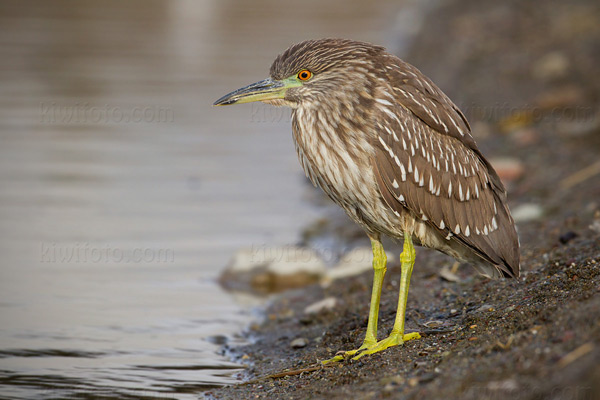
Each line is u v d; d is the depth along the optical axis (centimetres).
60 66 2564
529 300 855
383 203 880
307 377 837
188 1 3947
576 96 1900
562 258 1000
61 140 1923
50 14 3466
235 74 2484
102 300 1158
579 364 620
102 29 3200
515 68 2297
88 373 926
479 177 917
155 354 990
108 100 2220
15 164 1745
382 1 4153
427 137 875
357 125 859
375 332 894
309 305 1138
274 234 1447
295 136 912
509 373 653
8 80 2378
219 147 1953
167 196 1616
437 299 1016
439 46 2802
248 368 945
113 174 1719
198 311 1138
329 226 1495
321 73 879
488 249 916
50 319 1088
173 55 2752
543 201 1348
